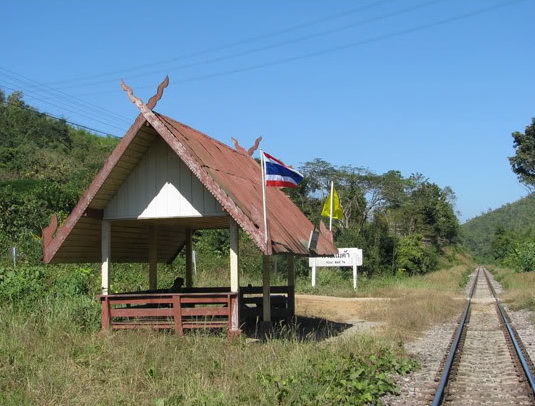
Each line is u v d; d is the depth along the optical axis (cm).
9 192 2830
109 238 1314
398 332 1548
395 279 4238
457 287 4241
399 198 5422
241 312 1570
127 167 1270
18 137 6412
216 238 3428
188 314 1216
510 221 18662
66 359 934
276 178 1234
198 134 1399
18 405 728
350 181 5191
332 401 780
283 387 806
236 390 818
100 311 1313
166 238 1678
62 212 2927
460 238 10256
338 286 3488
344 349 1123
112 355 981
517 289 3472
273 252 1120
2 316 1182
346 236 4478
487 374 1052
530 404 820
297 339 1239
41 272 1816
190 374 892
